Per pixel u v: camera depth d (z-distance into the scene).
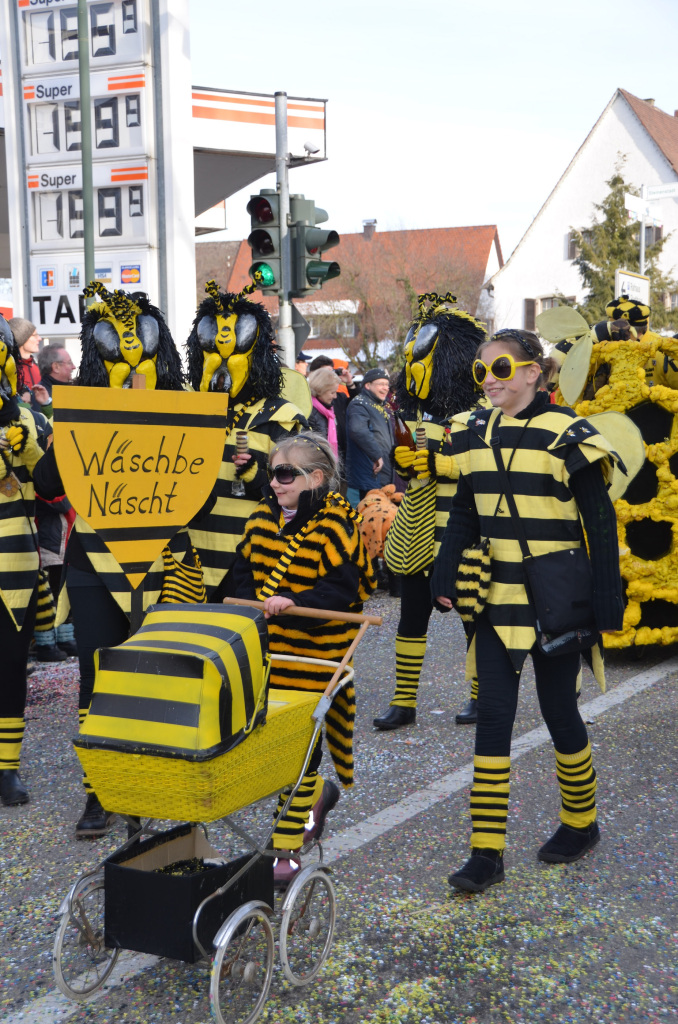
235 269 46.38
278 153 8.73
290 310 8.76
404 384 5.45
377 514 8.52
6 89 11.54
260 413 4.59
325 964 2.99
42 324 11.85
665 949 3.08
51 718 5.53
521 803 4.19
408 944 3.11
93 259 10.94
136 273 11.38
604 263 31.61
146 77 11.09
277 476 3.40
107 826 3.99
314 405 9.56
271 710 2.77
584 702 5.56
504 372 3.42
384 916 3.28
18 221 11.74
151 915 2.56
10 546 4.29
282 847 3.22
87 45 10.59
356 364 40.84
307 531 3.42
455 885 3.39
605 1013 2.77
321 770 4.60
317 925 2.99
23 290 11.84
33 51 11.45
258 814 4.07
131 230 11.37
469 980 2.92
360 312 40.75
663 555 6.39
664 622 6.44
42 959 3.07
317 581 3.41
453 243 49.19
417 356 5.29
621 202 31.77
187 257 11.47
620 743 4.88
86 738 2.55
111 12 11.09
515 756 4.73
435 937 3.15
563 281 43.41
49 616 5.19
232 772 2.58
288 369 5.12
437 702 5.72
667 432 6.30
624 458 4.27
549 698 3.58
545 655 3.49
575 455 3.32
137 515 3.89
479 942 3.12
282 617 3.46
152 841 2.82
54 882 3.58
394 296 39.88
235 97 13.84
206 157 14.50
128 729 2.53
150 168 11.23
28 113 11.59
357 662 6.62
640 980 2.92
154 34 11.08
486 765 3.48
